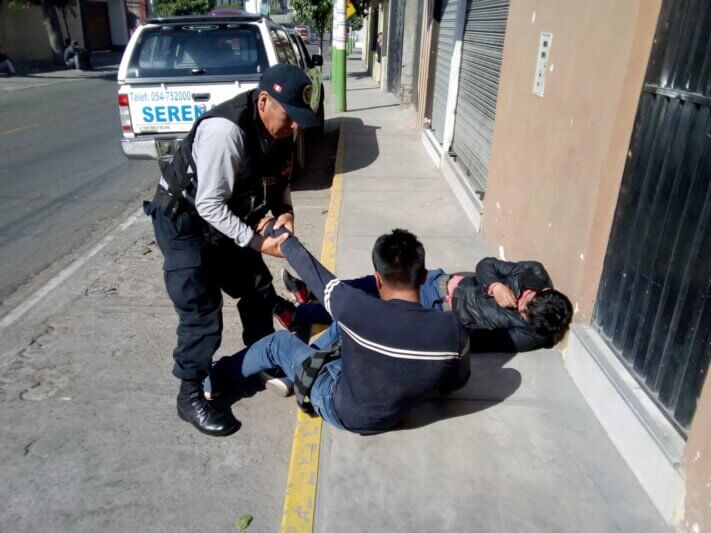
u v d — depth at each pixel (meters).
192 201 2.50
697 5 2.40
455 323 2.41
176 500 2.59
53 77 22.28
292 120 2.38
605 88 2.96
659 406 2.56
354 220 5.79
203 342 2.77
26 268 5.07
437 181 7.28
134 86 6.20
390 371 2.39
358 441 2.80
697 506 2.17
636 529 2.33
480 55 6.05
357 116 12.56
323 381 2.79
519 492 2.51
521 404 3.06
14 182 7.77
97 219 6.37
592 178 3.06
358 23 27.80
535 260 3.85
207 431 2.94
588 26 3.18
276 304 3.34
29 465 2.78
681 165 2.45
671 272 2.49
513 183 4.40
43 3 25.45
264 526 2.46
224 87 6.22
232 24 6.47
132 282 4.76
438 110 8.62
